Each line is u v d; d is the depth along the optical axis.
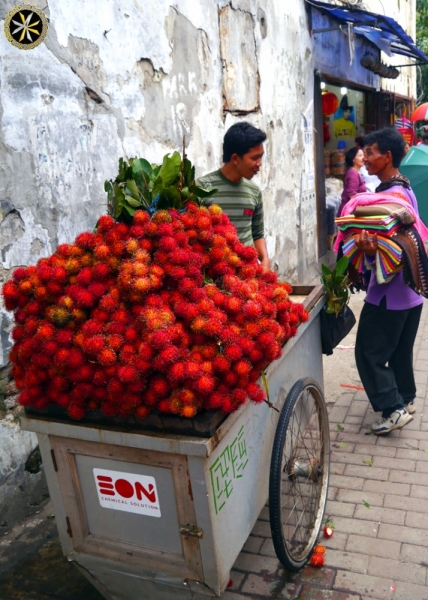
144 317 1.73
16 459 2.89
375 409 3.56
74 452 1.91
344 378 4.55
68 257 1.98
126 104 3.54
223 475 1.84
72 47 3.09
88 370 1.74
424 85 21.64
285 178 6.24
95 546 2.01
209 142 4.55
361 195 3.34
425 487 3.04
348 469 3.26
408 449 3.44
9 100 2.72
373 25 7.06
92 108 3.26
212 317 1.78
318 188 7.51
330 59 7.65
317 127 7.33
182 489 1.77
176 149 4.08
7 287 1.98
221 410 1.75
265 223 5.72
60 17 2.99
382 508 2.89
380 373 3.47
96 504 1.96
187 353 1.74
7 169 2.73
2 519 2.83
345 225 3.28
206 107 4.48
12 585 2.51
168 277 1.90
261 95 5.48
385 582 2.39
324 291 3.08
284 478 2.46
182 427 1.72
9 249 2.78
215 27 4.54
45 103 2.93
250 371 1.87
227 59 4.77
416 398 4.12
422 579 2.40
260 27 5.38
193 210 2.14
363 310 3.48
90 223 3.29
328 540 2.68
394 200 3.20
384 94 11.20
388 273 3.17
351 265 3.46
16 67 2.75
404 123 12.05
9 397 2.85
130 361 1.69
